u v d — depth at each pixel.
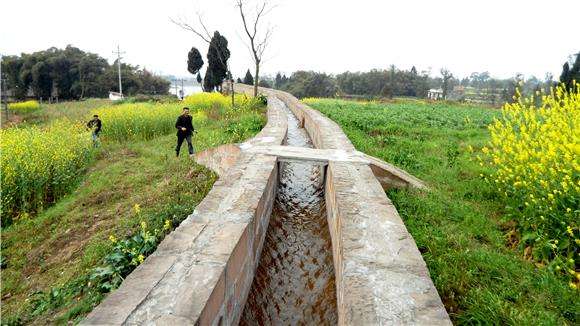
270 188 7.15
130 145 13.55
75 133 13.43
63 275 5.84
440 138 13.06
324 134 11.36
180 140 11.09
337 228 5.36
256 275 5.55
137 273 3.71
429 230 5.22
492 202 6.28
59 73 55.50
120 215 7.67
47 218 8.28
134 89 58.75
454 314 3.57
